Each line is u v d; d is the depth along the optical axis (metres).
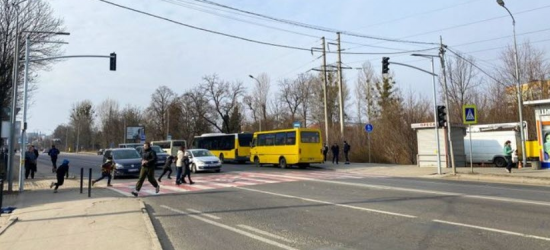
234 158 36.03
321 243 6.92
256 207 10.95
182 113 79.44
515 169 23.03
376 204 10.97
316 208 10.55
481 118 37.00
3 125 16.41
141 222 8.79
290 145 28.05
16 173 27.59
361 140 37.19
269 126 64.50
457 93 38.84
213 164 24.44
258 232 7.89
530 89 32.88
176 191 15.17
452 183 17.05
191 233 7.93
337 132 38.88
